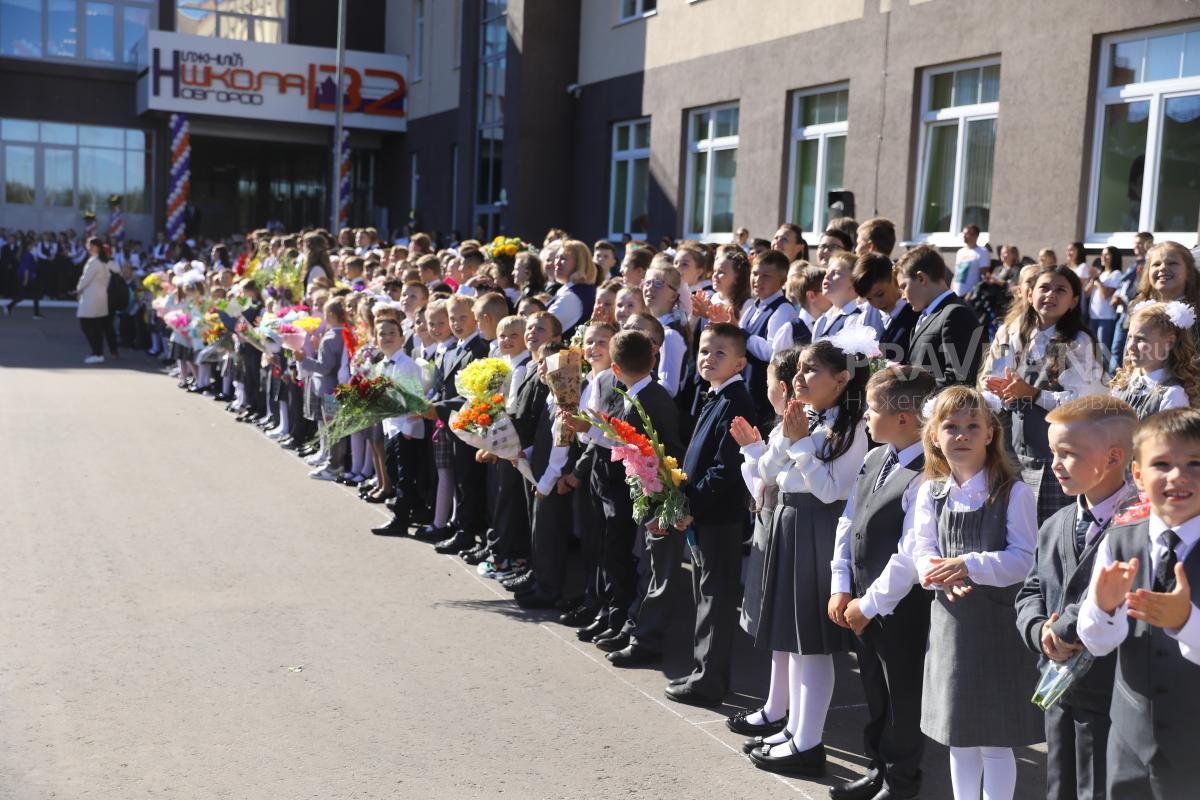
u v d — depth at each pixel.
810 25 13.55
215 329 11.38
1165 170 9.57
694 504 4.24
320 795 3.48
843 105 13.40
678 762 3.82
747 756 3.88
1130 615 2.30
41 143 27.58
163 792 3.47
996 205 10.99
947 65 11.74
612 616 5.02
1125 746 2.47
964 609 3.07
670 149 16.56
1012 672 3.04
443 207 24.77
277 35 28.28
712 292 6.67
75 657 4.61
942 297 4.81
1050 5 10.31
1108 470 2.62
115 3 27.91
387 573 6.04
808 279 5.69
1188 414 2.33
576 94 19.22
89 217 27.53
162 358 16.12
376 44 28.66
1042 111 10.45
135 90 28.16
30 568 5.88
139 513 7.19
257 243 14.28
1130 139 9.87
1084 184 10.20
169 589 5.60
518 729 4.05
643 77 17.31
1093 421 2.61
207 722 4.02
